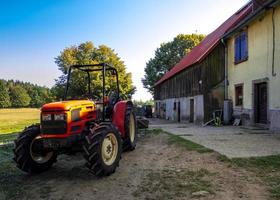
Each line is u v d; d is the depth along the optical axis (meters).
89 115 7.24
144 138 12.01
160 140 11.33
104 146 6.63
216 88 19.88
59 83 46.38
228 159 7.47
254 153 8.08
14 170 7.55
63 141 6.50
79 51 47.09
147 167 7.32
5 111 75.69
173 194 5.42
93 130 6.58
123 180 6.37
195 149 8.95
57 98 45.78
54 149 6.77
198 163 7.41
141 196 5.42
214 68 19.94
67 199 5.46
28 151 6.91
